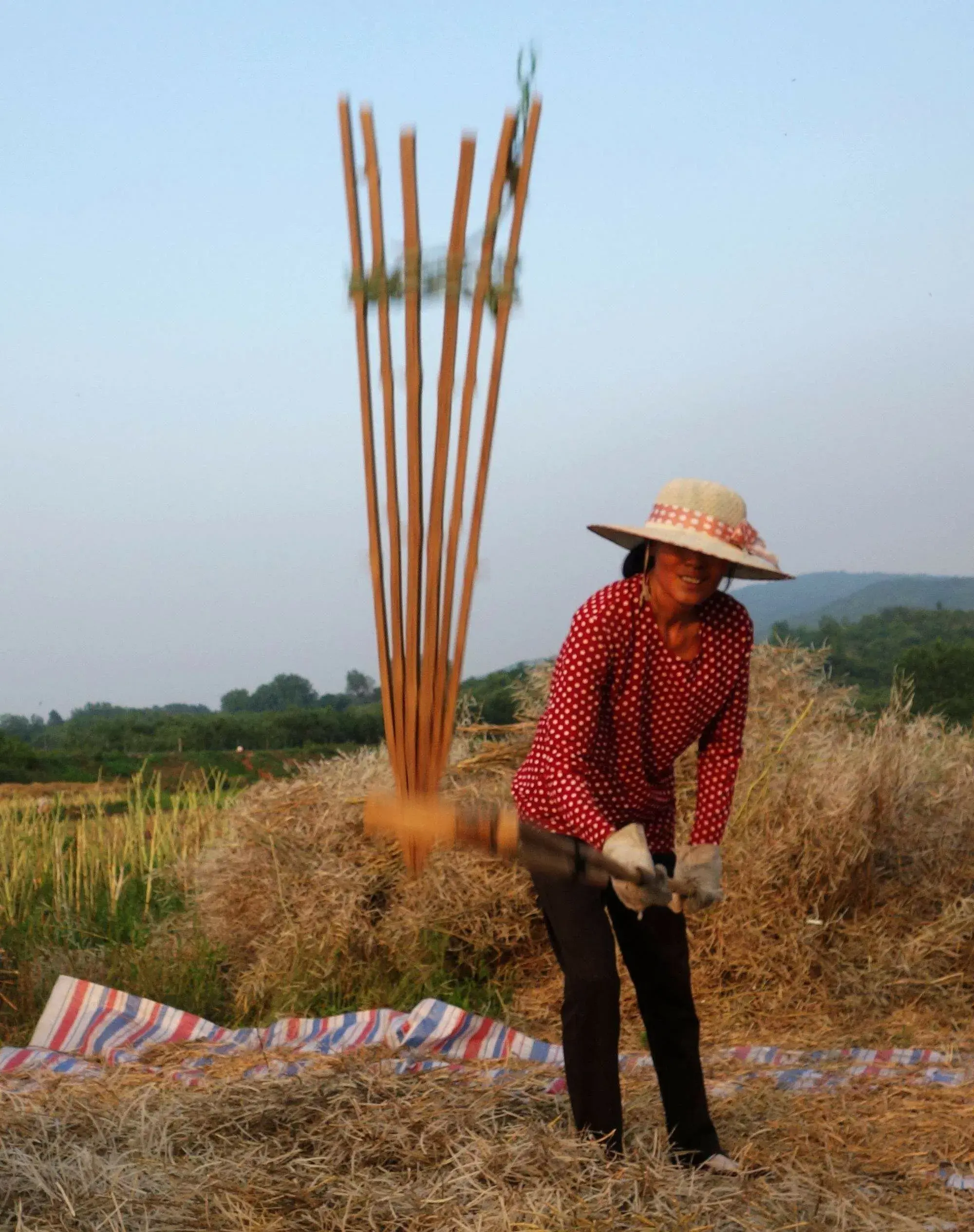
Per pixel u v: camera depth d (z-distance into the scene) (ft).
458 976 19.89
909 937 19.22
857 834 19.24
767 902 18.97
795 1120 12.42
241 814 20.77
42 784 73.61
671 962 11.12
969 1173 11.30
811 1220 9.88
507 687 24.17
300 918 19.51
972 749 23.44
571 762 10.50
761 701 22.30
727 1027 17.85
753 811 19.65
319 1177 10.34
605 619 10.28
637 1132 11.55
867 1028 17.58
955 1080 14.42
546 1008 18.72
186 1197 10.05
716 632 10.44
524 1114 11.64
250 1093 12.42
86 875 26.68
